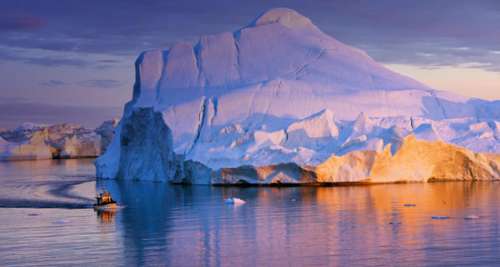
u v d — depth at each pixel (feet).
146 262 188.14
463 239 206.90
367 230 223.30
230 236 219.00
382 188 333.62
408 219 241.96
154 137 421.59
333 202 285.43
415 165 357.61
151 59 472.44
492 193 309.42
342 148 353.31
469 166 364.58
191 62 465.88
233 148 372.38
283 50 473.67
